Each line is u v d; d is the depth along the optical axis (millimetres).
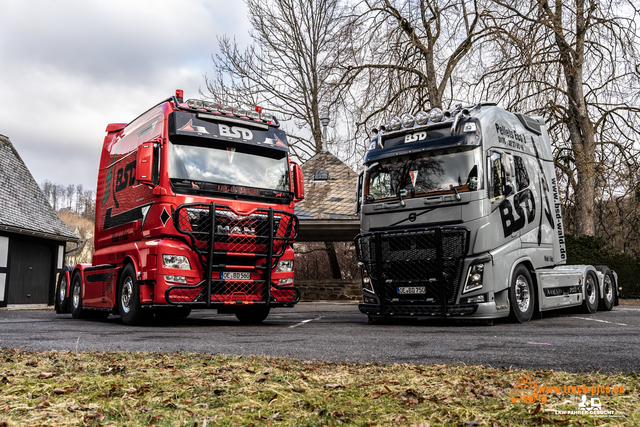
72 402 2701
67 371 3557
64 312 12195
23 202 23156
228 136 8758
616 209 18656
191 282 8141
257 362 3943
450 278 8328
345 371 3596
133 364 3820
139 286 8328
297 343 5656
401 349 5074
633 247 19234
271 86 26938
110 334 6848
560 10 16891
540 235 9594
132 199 9039
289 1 26031
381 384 3113
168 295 7930
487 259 8188
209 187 8375
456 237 8250
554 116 17656
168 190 8109
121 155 9852
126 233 9133
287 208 9070
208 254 8195
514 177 9070
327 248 25672
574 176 18062
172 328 7949
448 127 8773
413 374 3469
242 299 8516
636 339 5734
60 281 12297
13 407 2594
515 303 8570
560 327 7582
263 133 9172
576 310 11289
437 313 8328
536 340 5770
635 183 17422
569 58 17625
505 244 8586
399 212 8898
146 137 8906
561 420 2279
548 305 9430
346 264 28672
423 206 8641
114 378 3273
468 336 6340
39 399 2744
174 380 3219
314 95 26641
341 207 18812
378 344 5520
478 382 3186
